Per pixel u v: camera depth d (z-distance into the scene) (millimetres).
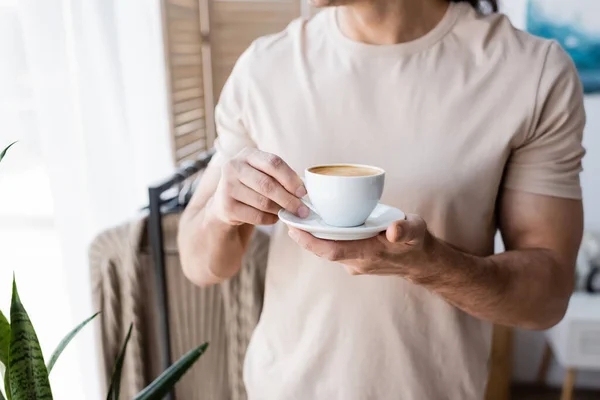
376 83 792
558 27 2004
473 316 815
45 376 546
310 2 729
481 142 753
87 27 1340
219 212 680
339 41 819
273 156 614
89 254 1266
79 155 1293
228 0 2299
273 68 841
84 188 1327
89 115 1335
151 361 1326
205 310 1293
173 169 2023
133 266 1248
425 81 773
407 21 784
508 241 815
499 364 1954
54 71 1187
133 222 1257
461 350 809
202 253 830
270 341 888
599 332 1841
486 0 861
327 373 835
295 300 847
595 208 2156
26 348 532
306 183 588
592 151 2105
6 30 1086
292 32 875
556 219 765
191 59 2225
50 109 1184
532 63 747
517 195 784
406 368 806
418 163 767
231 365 1319
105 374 1312
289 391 855
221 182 635
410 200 773
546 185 757
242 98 855
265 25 2336
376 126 784
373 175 561
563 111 737
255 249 1252
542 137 751
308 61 829
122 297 1276
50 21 1168
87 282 1318
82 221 1307
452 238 781
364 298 796
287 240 847
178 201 1343
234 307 1280
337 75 802
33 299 1248
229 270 859
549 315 789
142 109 1749
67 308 1290
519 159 773
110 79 1427
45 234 1243
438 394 824
